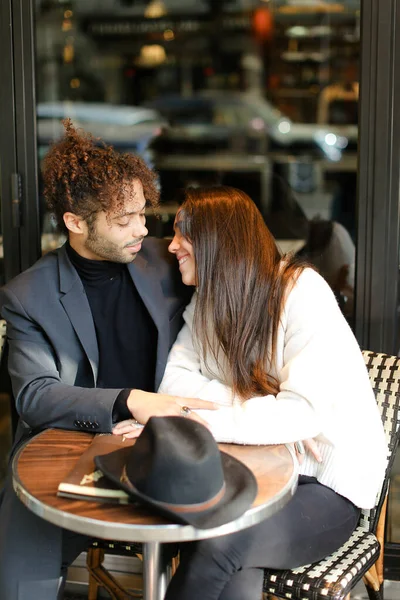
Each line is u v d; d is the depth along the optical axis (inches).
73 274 74.7
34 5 90.0
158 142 186.7
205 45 196.9
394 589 90.6
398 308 87.6
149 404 67.5
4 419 100.3
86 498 55.1
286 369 68.2
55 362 75.1
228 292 70.7
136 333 77.5
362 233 86.9
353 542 69.5
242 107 194.2
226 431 65.5
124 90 195.6
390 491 92.6
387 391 74.3
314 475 69.9
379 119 84.4
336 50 180.5
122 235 71.6
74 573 94.3
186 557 61.4
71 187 70.2
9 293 74.2
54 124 94.7
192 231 72.1
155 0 191.2
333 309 70.4
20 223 93.1
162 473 52.8
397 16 82.6
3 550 67.2
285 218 129.5
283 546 62.3
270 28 189.3
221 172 178.7
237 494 54.9
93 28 179.6
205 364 74.4
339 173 162.9
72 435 67.9
